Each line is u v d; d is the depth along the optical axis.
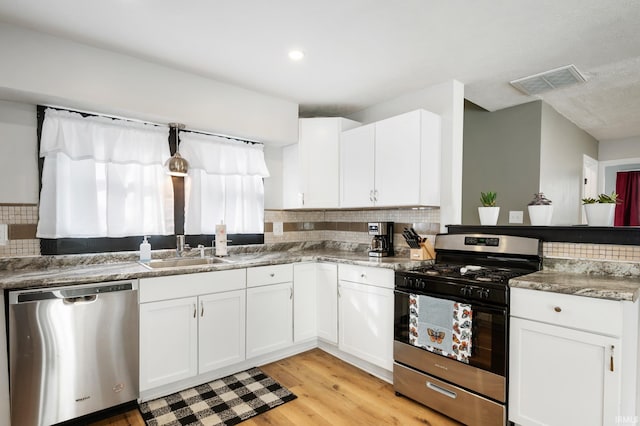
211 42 2.11
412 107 2.96
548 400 1.69
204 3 1.71
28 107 2.19
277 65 2.43
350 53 2.25
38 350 1.79
